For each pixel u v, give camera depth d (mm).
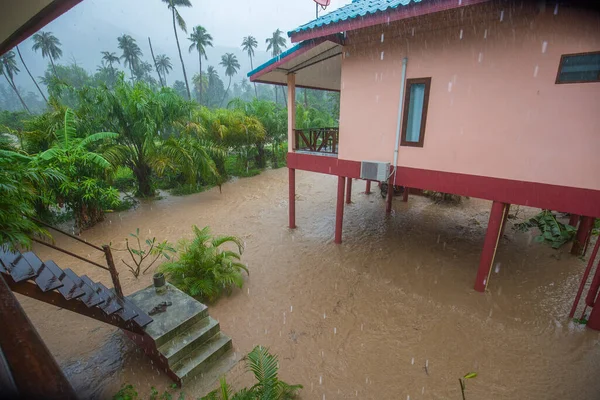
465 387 4148
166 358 4090
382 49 6234
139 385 4191
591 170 4621
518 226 9445
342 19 5492
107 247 4457
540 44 4660
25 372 614
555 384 4145
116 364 4543
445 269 7137
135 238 8891
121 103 10188
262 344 4969
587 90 4453
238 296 6219
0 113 26391
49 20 1935
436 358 4648
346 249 8234
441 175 6082
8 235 4160
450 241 8672
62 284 3779
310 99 47125
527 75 4863
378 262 7520
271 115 18000
